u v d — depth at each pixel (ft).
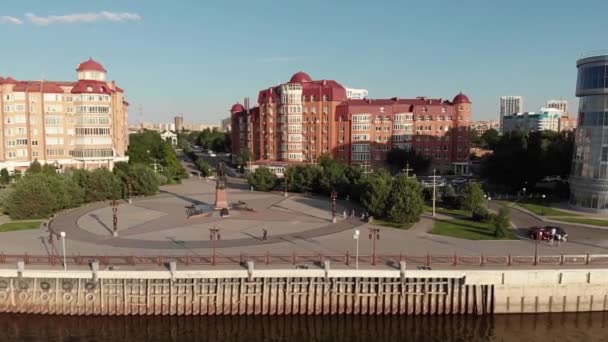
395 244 190.60
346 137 489.67
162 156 515.50
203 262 160.04
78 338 142.10
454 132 511.40
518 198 322.75
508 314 153.79
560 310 154.30
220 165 280.51
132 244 190.08
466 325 149.89
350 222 238.48
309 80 539.70
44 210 246.27
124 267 154.30
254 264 157.38
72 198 278.05
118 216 253.24
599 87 262.47
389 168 488.02
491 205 292.61
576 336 143.02
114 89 486.38
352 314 155.22
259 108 533.96
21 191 242.58
